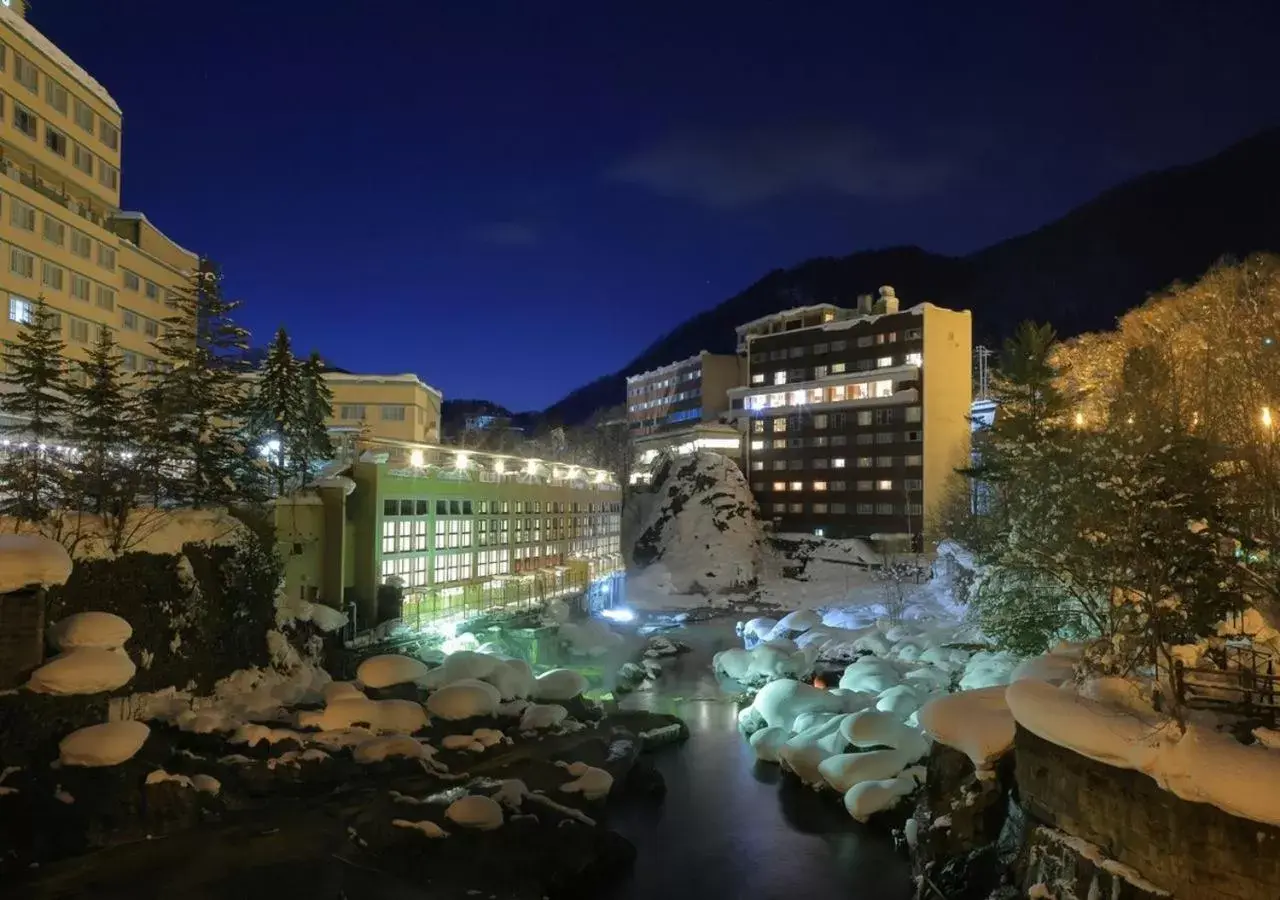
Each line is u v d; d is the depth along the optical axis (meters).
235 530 33.28
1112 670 22.45
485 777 27.08
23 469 29.16
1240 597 22.72
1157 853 17.69
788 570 95.25
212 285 39.09
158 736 25.39
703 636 72.56
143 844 21.42
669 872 26.00
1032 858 20.53
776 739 36.53
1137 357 34.50
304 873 20.06
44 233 46.06
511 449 123.06
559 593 63.97
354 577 42.34
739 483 102.75
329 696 30.47
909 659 49.84
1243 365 34.09
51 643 23.23
